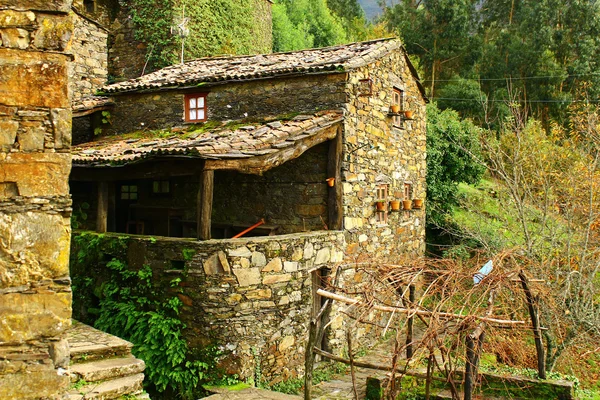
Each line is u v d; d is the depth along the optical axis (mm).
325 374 7895
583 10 24891
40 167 2682
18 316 2613
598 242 9391
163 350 6832
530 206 10055
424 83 27109
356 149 9078
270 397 6227
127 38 14961
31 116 2668
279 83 9219
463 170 14906
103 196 8094
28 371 2627
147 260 7211
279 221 9141
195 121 10125
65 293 2730
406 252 11547
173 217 10016
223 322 6691
